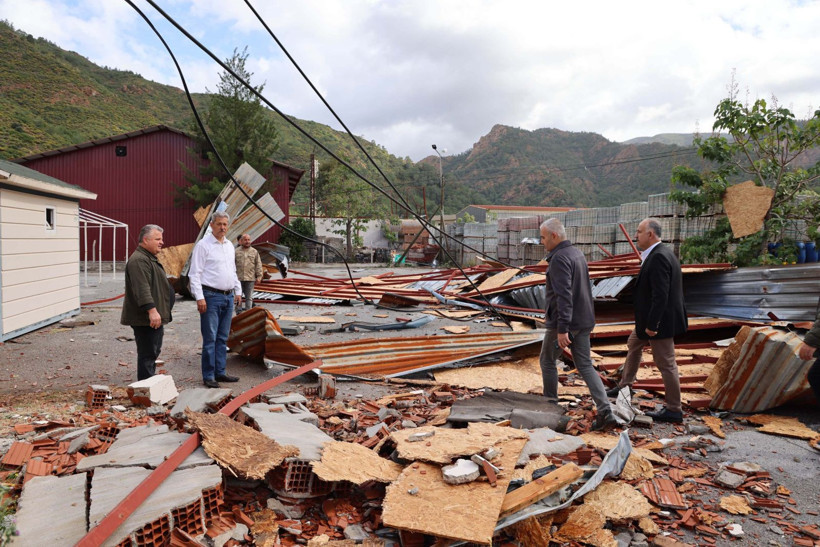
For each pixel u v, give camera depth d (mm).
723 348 7457
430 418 4754
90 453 3510
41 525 2461
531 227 25531
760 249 11195
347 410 4828
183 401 4105
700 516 3127
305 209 70750
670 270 4660
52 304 9812
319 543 2691
